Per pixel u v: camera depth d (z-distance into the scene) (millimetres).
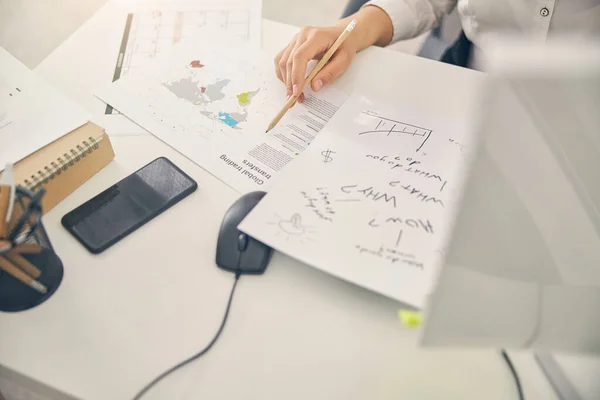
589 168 295
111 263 469
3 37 1008
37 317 433
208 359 411
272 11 1346
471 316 323
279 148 573
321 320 435
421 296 418
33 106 550
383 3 769
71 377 402
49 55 700
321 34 663
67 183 518
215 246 482
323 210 481
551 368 400
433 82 639
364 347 421
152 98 632
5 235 387
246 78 656
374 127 576
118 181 537
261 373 405
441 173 515
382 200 489
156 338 421
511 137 294
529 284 323
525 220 310
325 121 604
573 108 283
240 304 443
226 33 732
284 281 458
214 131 592
